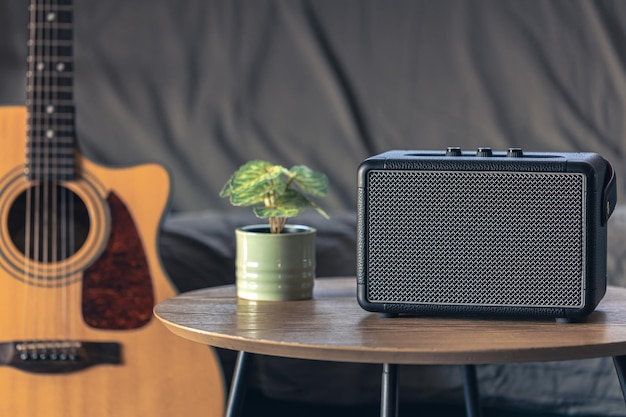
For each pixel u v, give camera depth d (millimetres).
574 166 1272
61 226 1806
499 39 2445
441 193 1303
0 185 1799
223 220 2234
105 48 2461
